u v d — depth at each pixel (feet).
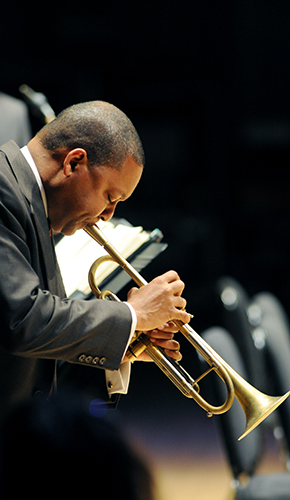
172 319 16.92
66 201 16.31
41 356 15.39
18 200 15.31
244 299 29.63
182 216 72.13
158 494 6.18
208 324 64.85
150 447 40.04
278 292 70.23
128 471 6.03
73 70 67.72
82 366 17.78
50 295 15.37
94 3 65.98
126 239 19.81
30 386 16.38
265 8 67.97
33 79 66.49
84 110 16.37
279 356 28.86
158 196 72.84
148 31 68.80
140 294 16.66
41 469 5.99
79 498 5.86
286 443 27.45
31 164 16.19
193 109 71.92
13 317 14.60
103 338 15.58
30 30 64.90
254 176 72.43
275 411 28.30
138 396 48.62
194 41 69.56
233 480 23.63
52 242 16.92
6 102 27.91
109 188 16.34
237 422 23.59
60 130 16.22
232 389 17.42
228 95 71.05
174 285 16.85
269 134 71.00
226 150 71.92
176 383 17.54
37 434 6.26
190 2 68.28
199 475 35.91
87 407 7.03
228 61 70.13
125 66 70.03
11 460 6.08
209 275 70.33
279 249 71.92
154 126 72.59
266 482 23.62
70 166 15.99
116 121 16.34
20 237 15.38
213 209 72.08
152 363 54.85
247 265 71.56
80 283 18.48
